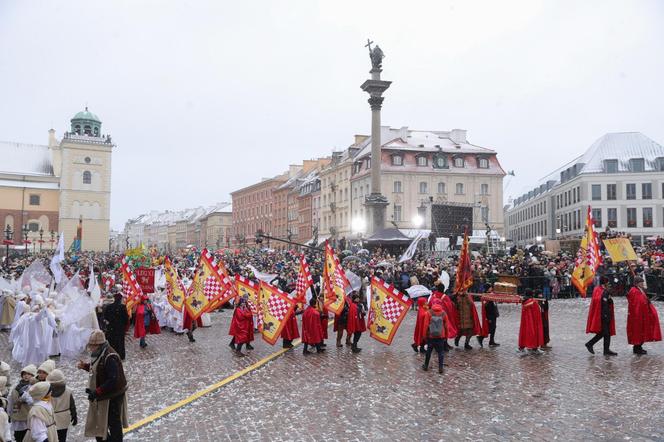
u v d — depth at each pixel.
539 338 15.05
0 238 98.50
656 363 13.40
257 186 121.75
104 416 7.45
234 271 32.41
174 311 20.48
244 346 17.47
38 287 18.70
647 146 74.69
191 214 179.12
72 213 98.75
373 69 44.31
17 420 7.54
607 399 10.25
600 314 14.49
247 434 8.79
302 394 11.19
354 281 19.73
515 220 115.19
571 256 37.53
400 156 73.81
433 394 10.95
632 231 71.50
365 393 11.16
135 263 34.81
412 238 43.44
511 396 10.64
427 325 13.22
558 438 8.28
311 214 96.25
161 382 12.43
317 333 15.90
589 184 73.81
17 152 107.62
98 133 103.31
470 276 16.34
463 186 74.69
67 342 15.91
